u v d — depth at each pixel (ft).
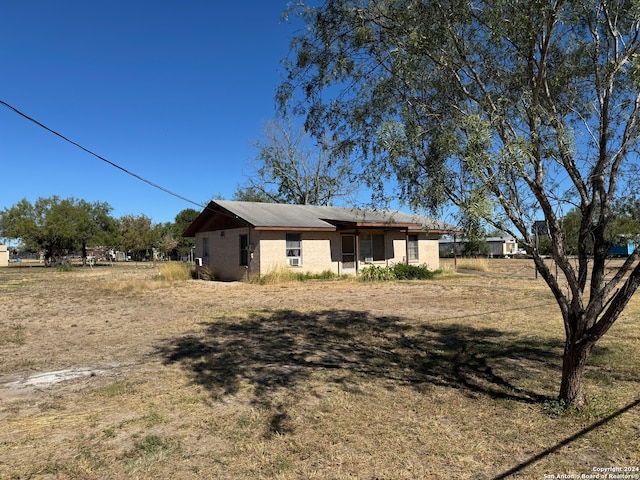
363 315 36.42
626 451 12.75
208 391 18.28
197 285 63.21
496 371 20.66
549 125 16.17
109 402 17.13
